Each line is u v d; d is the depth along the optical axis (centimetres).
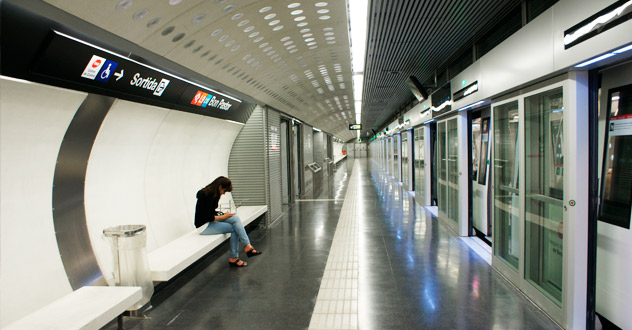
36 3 202
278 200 845
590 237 285
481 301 357
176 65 369
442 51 609
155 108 407
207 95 495
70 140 321
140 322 329
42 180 300
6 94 242
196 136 563
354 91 1134
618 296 286
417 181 1097
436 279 421
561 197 309
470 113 600
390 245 579
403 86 988
